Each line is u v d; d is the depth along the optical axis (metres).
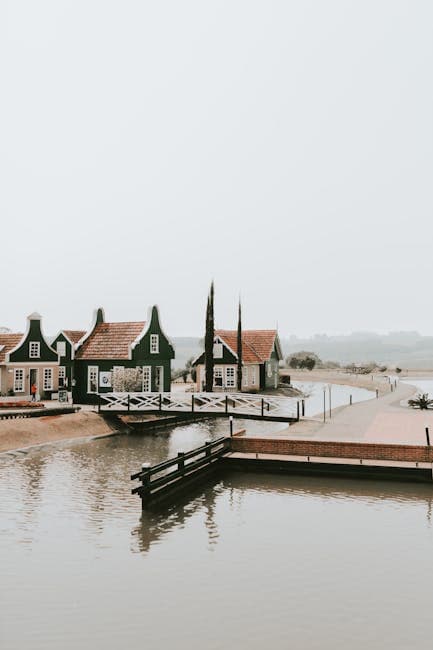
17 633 12.52
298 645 11.98
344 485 25.53
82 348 49.12
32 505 21.58
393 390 70.94
